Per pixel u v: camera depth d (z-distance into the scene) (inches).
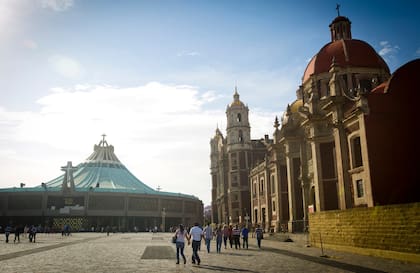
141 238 2047.2
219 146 3718.0
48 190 3900.1
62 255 896.3
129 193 4072.3
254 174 2588.6
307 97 1774.1
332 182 1374.3
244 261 751.7
